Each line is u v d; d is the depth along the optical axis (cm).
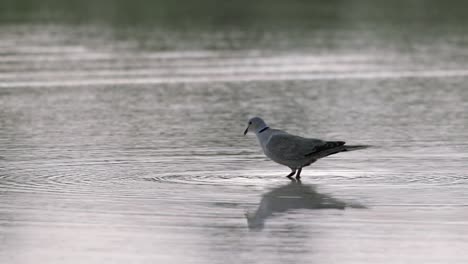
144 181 1494
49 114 2219
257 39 3834
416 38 3912
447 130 1995
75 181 1492
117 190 1426
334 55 3381
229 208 1311
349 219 1248
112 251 1104
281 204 1338
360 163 1647
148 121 2119
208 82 2767
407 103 2392
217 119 2145
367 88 2661
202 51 3475
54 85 2698
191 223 1227
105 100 2441
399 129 2008
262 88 2652
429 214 1273
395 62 3216
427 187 1445
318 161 1669
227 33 4044
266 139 1554
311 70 3019
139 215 1268
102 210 1296
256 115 2206
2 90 2608
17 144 1834
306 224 1224
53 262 1063
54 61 3197
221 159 1686
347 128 2025
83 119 2150
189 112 2250
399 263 1056
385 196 1385
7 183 1477
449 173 1552
